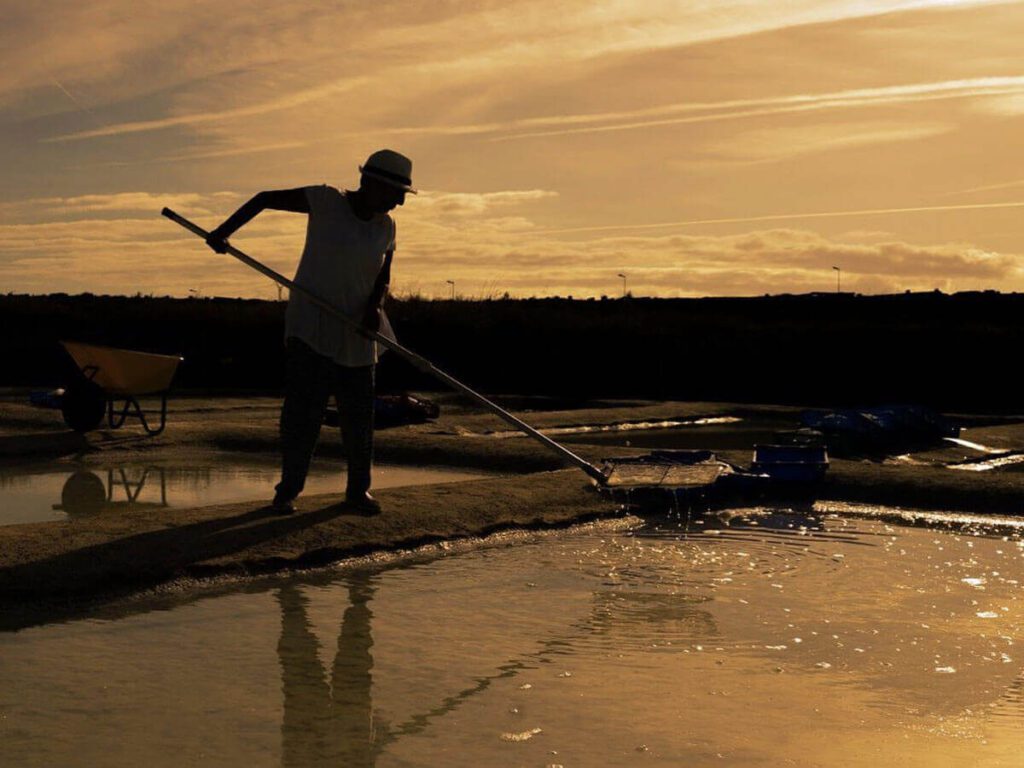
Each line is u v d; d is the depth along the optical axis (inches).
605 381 1091.9
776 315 1626.5
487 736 155.4
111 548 243.0
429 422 637.3
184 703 167.3
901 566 263.9
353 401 288.0
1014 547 287.4
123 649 193.9
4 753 146.6
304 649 195.2
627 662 189.9
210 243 271.7
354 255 276.7
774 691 175.3
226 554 249.4
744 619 217.0
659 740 153.9
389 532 279.9
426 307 1159.0
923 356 1072.8
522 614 219.9
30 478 409.4
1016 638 204.8
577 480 358.3
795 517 331.0
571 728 158.7
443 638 203.2
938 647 199.2
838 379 1075.9
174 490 379.9
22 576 224.1
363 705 167.8
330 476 416.8
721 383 1088.8
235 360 1055.0
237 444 510.9
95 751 147.9
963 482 358.0
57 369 1053.2
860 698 172.4
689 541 293.9
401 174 272.8
